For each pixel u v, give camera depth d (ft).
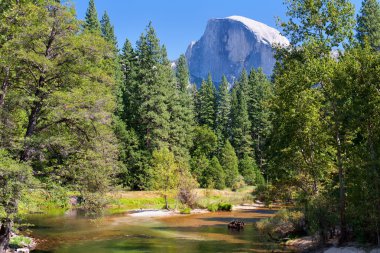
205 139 268.82
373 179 53.31
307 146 74.59
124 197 167.32
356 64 58.34
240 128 282.97
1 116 54.13
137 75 214.69
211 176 225.76
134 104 211.61
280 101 75.61
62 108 57.41
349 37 68.18
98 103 60.34
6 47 52.95
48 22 58.44
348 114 58.54
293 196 83.87
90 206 61.67
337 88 59.98
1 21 52.29
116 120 193.57
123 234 88.48
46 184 55.83
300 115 69.00
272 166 82.74
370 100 55.77
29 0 55.77
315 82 65.16
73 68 61.26
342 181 62.54
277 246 72.18
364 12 125.70
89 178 61.52
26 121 68.08
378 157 54.44
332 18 67.56
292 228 83.30
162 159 160.25
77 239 79.36
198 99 332.60
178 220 124.06
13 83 60.95
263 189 91.50
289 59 73.67
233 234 90.94
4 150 52.01
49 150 61.05
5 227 56.59
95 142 63.05
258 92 305.73
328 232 68.33
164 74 223.51
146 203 165.37
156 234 89.71
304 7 69.92
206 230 98.68
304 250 65.92
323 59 65.92
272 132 83.97
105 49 65.00
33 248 66.95
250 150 282.77
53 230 91.25
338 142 63.72
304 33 70.69
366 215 56.03
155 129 196.24
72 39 59.98
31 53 53.52
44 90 56.85
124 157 186.70
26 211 54.80
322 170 74.90
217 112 319.68
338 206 65.26
